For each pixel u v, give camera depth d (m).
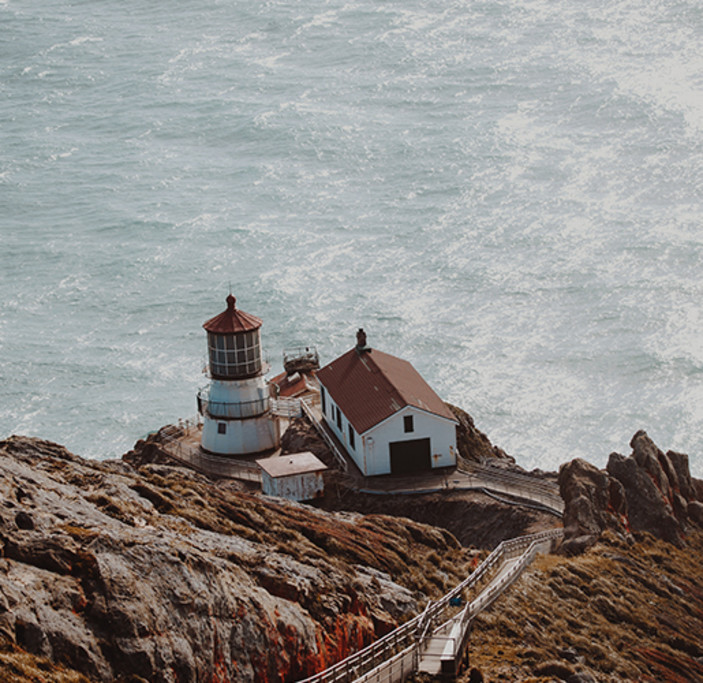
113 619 28.33
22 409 113.81
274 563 37.34
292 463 70.38
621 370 118.12
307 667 33.34
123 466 47.66
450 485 70.81
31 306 142.88
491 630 43.41
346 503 69.69
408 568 47.44
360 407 74.19
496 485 70.56
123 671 27.61
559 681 38.62
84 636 27.47
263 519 44.88
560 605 49.25
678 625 52.00
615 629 48.59
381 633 38.28
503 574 50.62
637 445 71.06
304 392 89.12
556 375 118.19
